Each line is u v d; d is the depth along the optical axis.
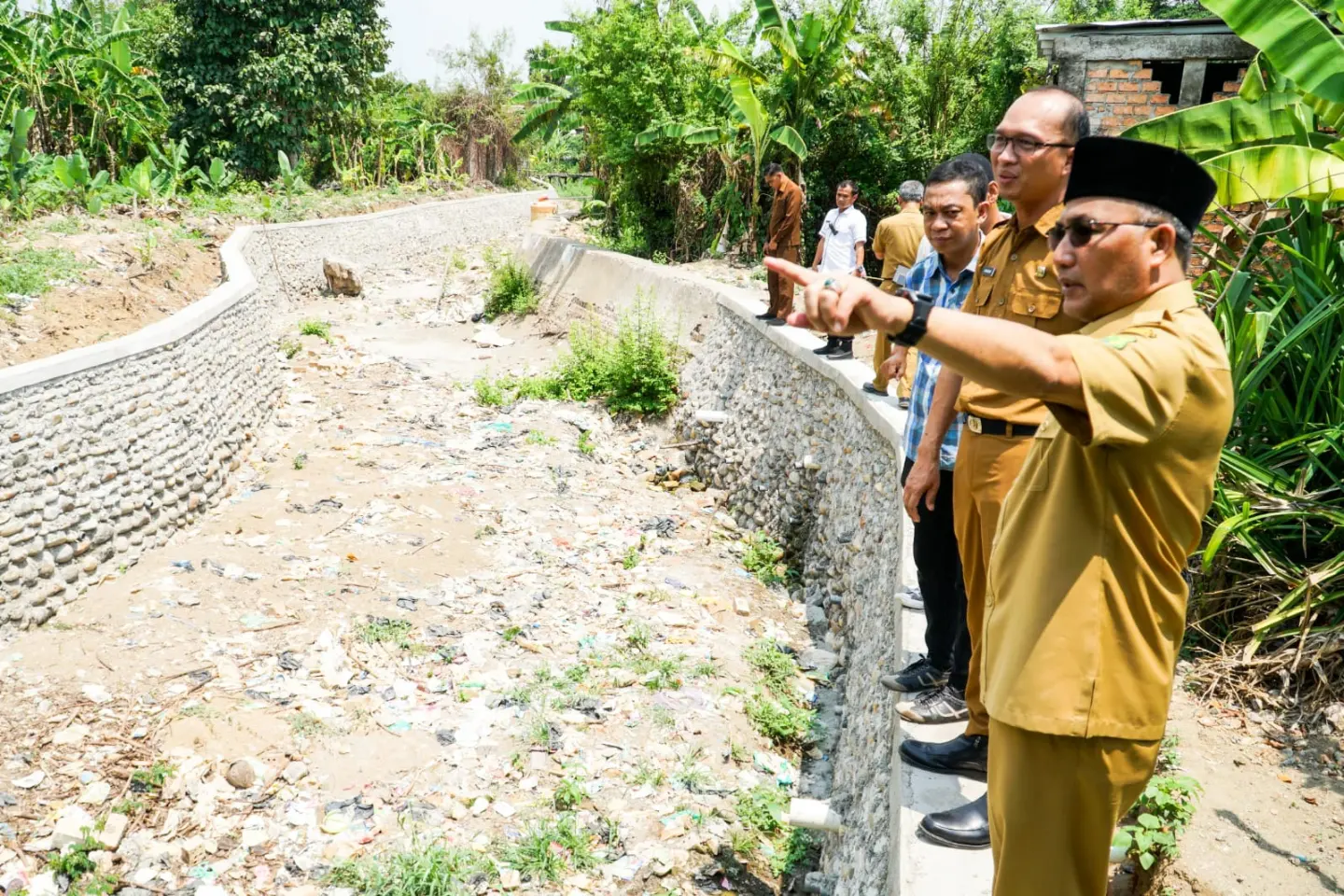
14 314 9.42
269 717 5.98
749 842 5.27
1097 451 1.78
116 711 5.99
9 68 15.47
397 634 7.07
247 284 12.04
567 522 9.41
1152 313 1.77
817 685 6.94
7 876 4.74
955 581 3.59
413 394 13.09
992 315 2.88
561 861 5.05
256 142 21.05
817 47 15.13
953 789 3.22
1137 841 2.92
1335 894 2.82
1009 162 2.72
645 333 12.47
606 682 6.64
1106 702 1.82
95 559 7.61
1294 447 4.53
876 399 7.03
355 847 5.09
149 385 8.60
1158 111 8.82
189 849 5.01
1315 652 3.96
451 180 27.09
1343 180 4.28
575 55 16.75
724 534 9.59
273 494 9.60
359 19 22.52
